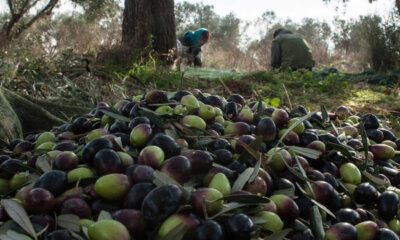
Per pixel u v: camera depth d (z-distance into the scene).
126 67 7.71
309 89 7.95
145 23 10.01
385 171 2.01
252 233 1.29
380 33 13.46
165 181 1.40
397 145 2.36
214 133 1.90
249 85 7.31
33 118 3.39
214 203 1.32
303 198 1.60
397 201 1.66
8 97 3.32
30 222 1.29
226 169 1.55
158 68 7.62
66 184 1.49
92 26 11.24
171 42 10.29
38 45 9.64
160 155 1.54
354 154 1.99
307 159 1.89
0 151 2.20
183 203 1.31
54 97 4.97
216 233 1.22
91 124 2.15
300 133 2.02
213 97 2.28
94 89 4.97
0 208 1.39
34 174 1.70
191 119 1.90
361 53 15.40
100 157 1.51
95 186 1.43
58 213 1.42
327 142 1.90
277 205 1.47
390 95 7.80
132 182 1.45
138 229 1.29
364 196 1.68
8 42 11.20
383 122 3.26
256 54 18.53
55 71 6.37
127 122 1.97
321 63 19.05
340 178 1.84
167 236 1.21
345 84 8.09
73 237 1.29
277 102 4.28
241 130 1.95
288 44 11.28
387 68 13.32
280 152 1.73
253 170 1.55
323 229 1.47
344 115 2.72
